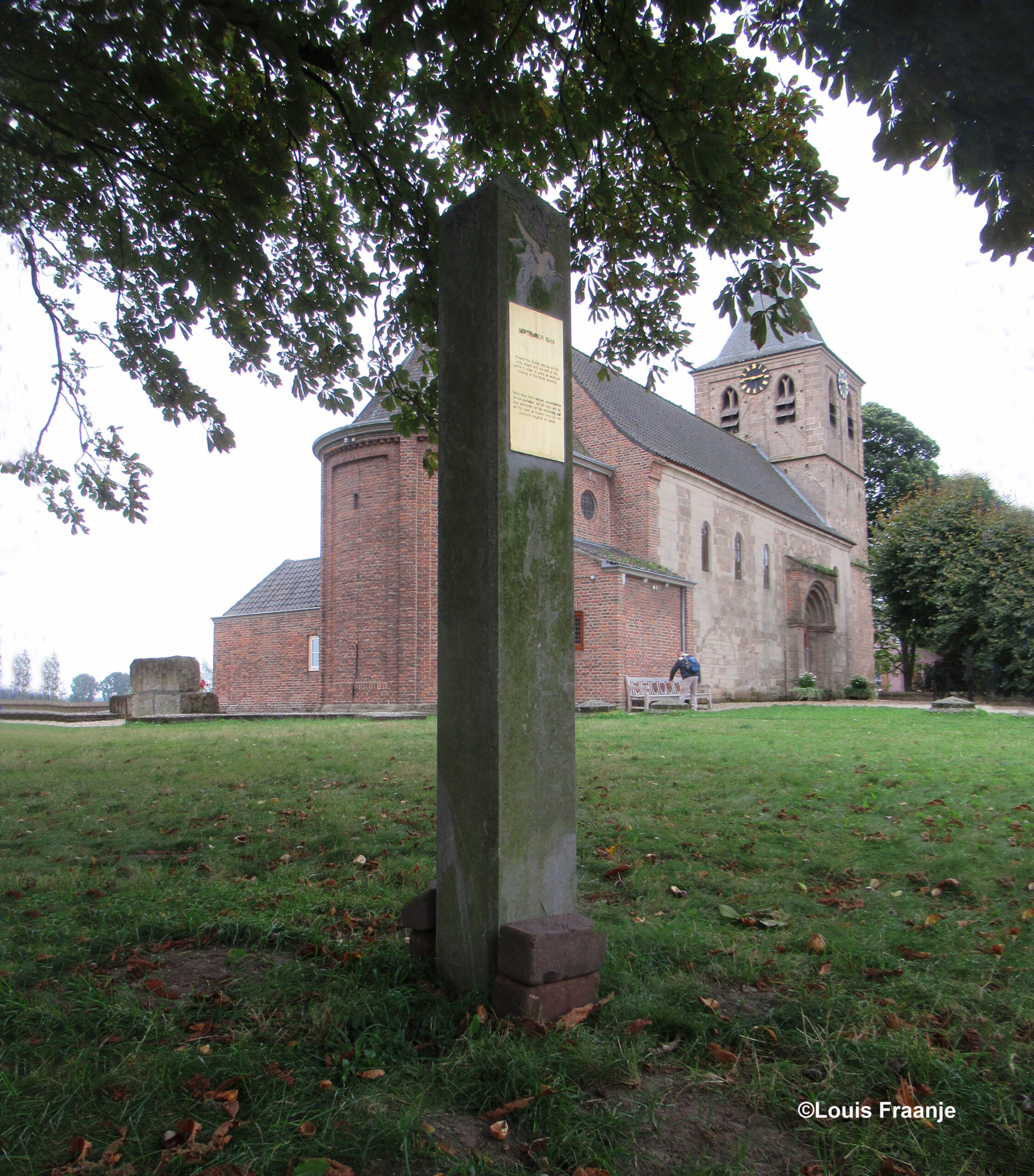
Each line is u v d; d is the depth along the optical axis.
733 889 4.32
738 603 30.98
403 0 4.32
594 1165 1.95
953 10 3.64
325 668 23.17
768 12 4.65
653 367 7.87
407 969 3.05
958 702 22.09
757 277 5.78
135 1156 1.97
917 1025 2.69
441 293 3.14
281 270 7.39
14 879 4.38
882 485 51.81
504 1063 2.33
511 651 2.82
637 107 5.38
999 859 4.87
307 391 8.29
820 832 5.64
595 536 25.59
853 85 4.30
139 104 5.68
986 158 4.11
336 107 6.39
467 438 2.96
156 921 3.63
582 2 4.90
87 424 8.46
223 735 13.28
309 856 5.00
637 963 3.17
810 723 16.53
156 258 7.19
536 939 2.58
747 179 5.71
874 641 47.22
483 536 2.86
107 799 6.91
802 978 3.05
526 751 2.86
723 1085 2.33
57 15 4.93
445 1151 1.97
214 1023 2.66
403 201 6.58
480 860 2.81
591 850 5.16
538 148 6.06
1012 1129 2.09
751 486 34.78
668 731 13.78
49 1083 2.24
